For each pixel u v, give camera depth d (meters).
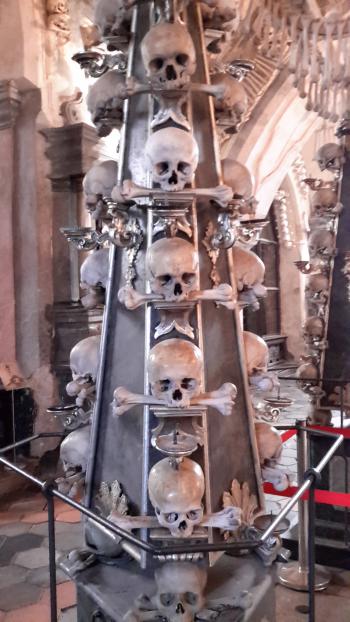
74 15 5.03
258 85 6.93
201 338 1.72
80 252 4.83
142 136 1.82
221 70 2.02
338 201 3.77
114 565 1.86
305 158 10.69
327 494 2.73
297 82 4.55
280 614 2.67
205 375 1.74
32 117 4.79
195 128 1.80
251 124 7.30
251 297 1.93
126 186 1.61
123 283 1.84
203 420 1.69
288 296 11.95
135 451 1.80
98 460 1.90
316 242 3.76
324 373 3.73
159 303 1.65
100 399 1.89
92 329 4.80
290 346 12.02
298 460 2.88
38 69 4.72
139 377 1.79
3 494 4.32
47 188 4.88
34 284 4.85
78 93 4.98
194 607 1.58
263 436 1.93
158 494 1.53
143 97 1.83
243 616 1.62
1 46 4.66
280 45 4.61
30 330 4.86
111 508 1.83
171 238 1.63
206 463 1.68
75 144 4.75
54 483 1.71
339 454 3.32
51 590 1.62
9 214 4.87
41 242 4.86
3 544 3.53
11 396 4.71
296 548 3.20
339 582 2.99
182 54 1.62
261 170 7.88
